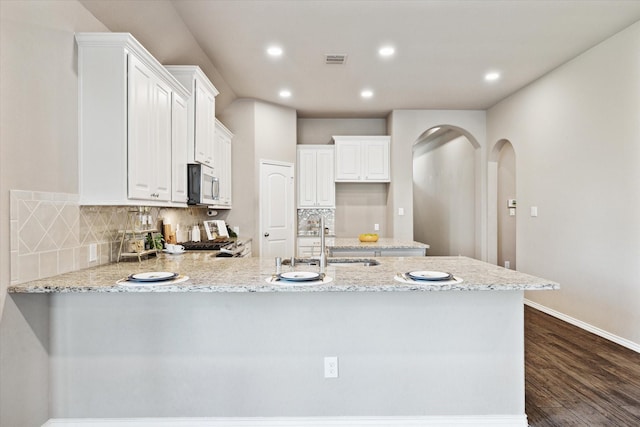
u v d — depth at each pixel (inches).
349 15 119.8
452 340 80.4
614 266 132.0
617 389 98.3
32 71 73.2
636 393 96.2
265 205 210.1
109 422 79.0
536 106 177.5
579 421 83.6
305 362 80.0
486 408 80.5
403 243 167.9
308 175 235.1
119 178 86.1
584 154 146.1
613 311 132.9
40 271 75.7
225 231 187.0
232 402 79.7
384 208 247.0
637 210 123.0
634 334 124.7
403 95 200.7
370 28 128.3
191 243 154.0
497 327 80.6
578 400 92.7
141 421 79.2
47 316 78.2
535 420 83.9
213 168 149.1
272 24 125.3
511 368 80.5
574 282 152.0
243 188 203.9
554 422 83.1
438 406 80.4
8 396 68.3
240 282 72.6
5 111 67.3
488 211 226.4
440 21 123.6
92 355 78.8
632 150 124.6
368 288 69.8
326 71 166.9
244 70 165.3
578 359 118.2
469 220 251.9
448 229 291.1
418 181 364.2
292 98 205.5
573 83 152.4
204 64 153.8
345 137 234.4
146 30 112.0
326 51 146.4
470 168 250.8
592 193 142.1
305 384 80.0
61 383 78.7
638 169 122.5
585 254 145.8
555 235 163.6
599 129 138.5
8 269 68.2
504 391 80.5
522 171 189.2
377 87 188.1
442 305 80.4
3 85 66.7
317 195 235.1
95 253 95.2
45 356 77.5
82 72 86.0
